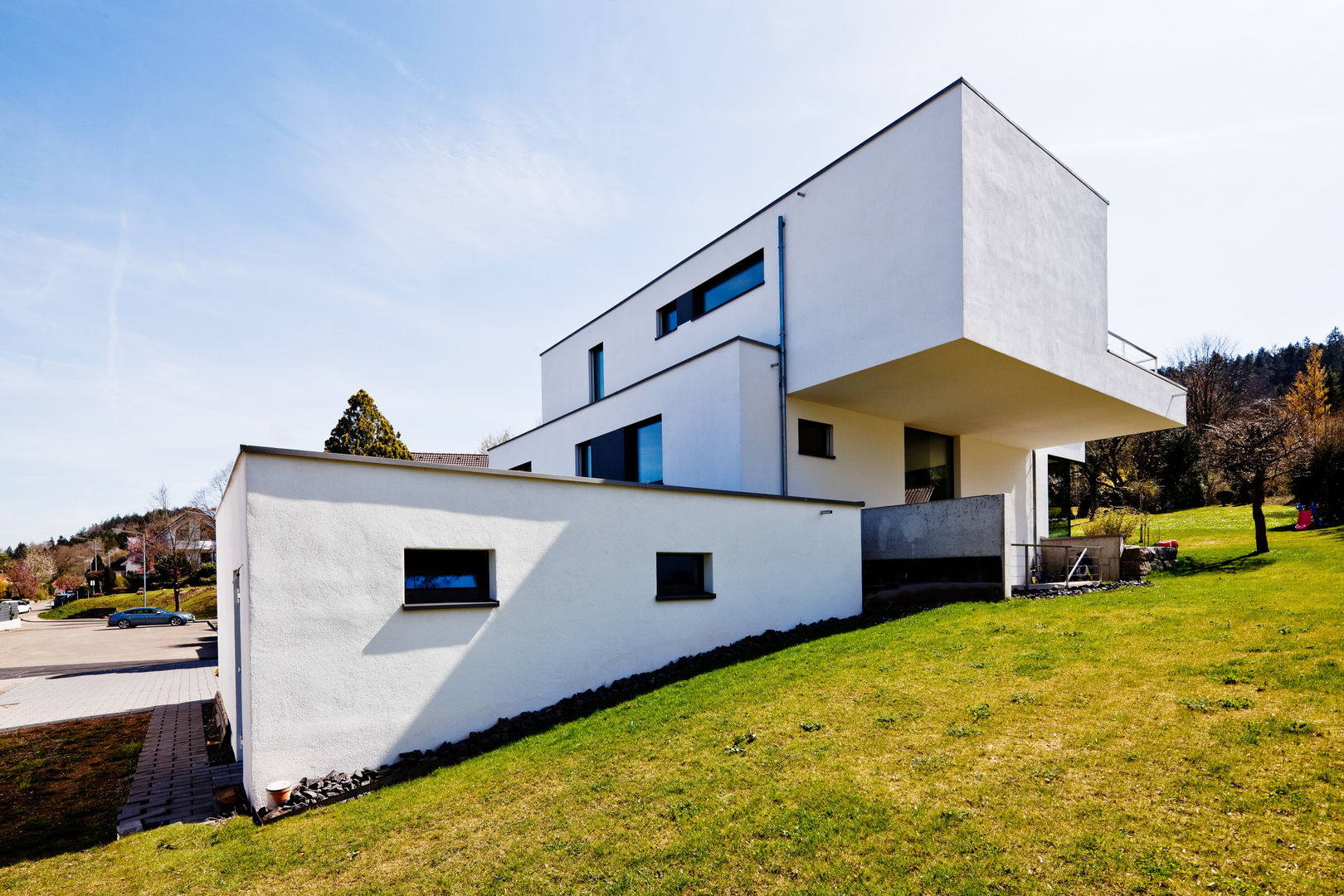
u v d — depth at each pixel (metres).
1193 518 27.64
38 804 6.18
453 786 5.53
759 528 9.89
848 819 3.99
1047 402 13.28
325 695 6.00
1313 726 4.29
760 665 7.93
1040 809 3.78
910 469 15.62
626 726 6.33
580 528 7.96
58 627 40.97
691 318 15.16
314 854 4.57
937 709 5.62
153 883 4.32
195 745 8.30
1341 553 14.01
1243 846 3.17
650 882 3.65
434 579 7.00
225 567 8.77
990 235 10.08
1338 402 42.66
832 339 11.54
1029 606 9.43
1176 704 5.03
